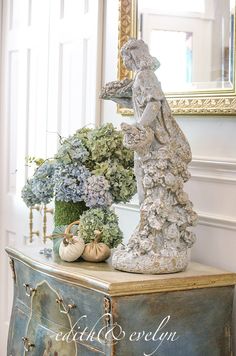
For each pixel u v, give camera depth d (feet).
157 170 8.15
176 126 8.35
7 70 14.62
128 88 8.57
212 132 9.22
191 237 8.43
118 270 8.30
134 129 7.98
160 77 10.04
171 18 9.85
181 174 8.34
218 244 9.10
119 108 10.89
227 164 8.86
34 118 13.70
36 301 9.14
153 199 8.23
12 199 14.40
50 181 9.55
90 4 11.73
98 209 9.01
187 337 8.16
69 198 9.08
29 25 13.79
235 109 8.71
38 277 9.04
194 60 9.45
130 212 10.75
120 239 9.09
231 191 8.91
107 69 11.41
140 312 7.77
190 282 8.05
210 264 9.22
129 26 10.59
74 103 12.25
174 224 8.25
